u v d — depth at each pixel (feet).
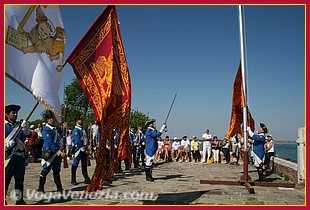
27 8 18.93
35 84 19.54
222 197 27.25
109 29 24.44
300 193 29.53
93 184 22.91
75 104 141.59
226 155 66.49
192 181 37.14
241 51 35.29
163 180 37.81
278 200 26.14
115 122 24.53
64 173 43.19
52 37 20.95
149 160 37.11
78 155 33.06
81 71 23.21
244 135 34.76
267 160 43.70
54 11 21.15
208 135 68.85
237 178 40.52
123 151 25.12
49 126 27.25
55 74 21.07
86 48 23.26
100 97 23.62
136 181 36.55
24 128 23.02
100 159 23.35
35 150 59.98
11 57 17.92
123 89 25.34
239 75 37.88
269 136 44.04
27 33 19.03
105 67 24.03
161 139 76.54
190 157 72.33
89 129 54.60
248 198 26.86
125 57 25.55
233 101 39.50
